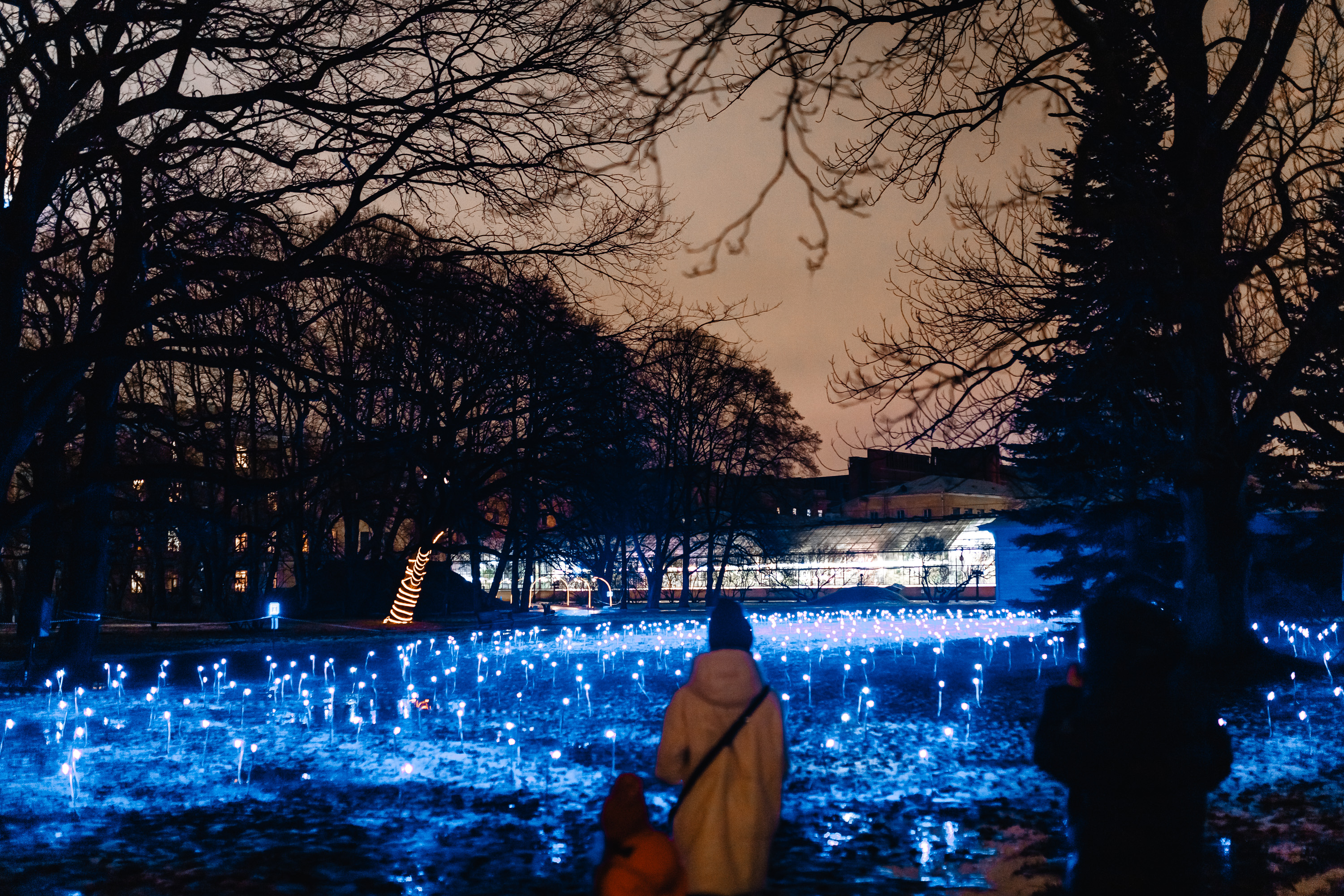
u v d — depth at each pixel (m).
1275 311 9.08
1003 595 54.81
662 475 56.50
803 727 14.53
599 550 58.28
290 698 19.50
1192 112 11.24
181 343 15.80
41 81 14.80
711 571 62.50
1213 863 7.38
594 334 17.70
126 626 41.66
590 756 12.35
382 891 6.96
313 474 16.89
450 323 17.41
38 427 15.62
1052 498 31.11
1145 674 4.17
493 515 47.62
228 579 47.16
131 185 15.82
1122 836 4.04
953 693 18.39
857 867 7.32
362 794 10.29
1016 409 11.98
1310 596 30.92
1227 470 18.59
